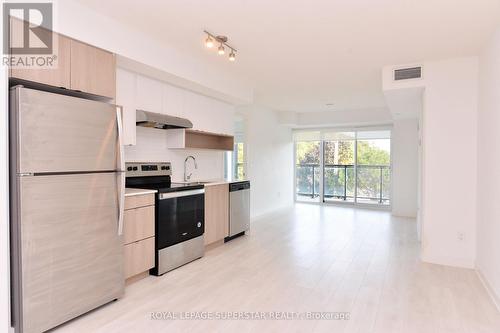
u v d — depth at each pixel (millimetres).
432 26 2832
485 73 3223
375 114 7195
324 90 5453
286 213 7262
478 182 3469
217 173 5348
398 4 2447
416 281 3166
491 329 2264
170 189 3436
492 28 2852
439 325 2318
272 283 3107
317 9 2543
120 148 2600
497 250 2709
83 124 2344
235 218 4789
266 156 7363
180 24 2881
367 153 7996
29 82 2256
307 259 3873
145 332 2207
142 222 3119
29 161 2025
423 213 3838
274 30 2967
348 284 3086
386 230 5512
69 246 2271
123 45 2898
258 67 4160
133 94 3408
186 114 4195
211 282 3131
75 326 2279
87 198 2385
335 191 8500
